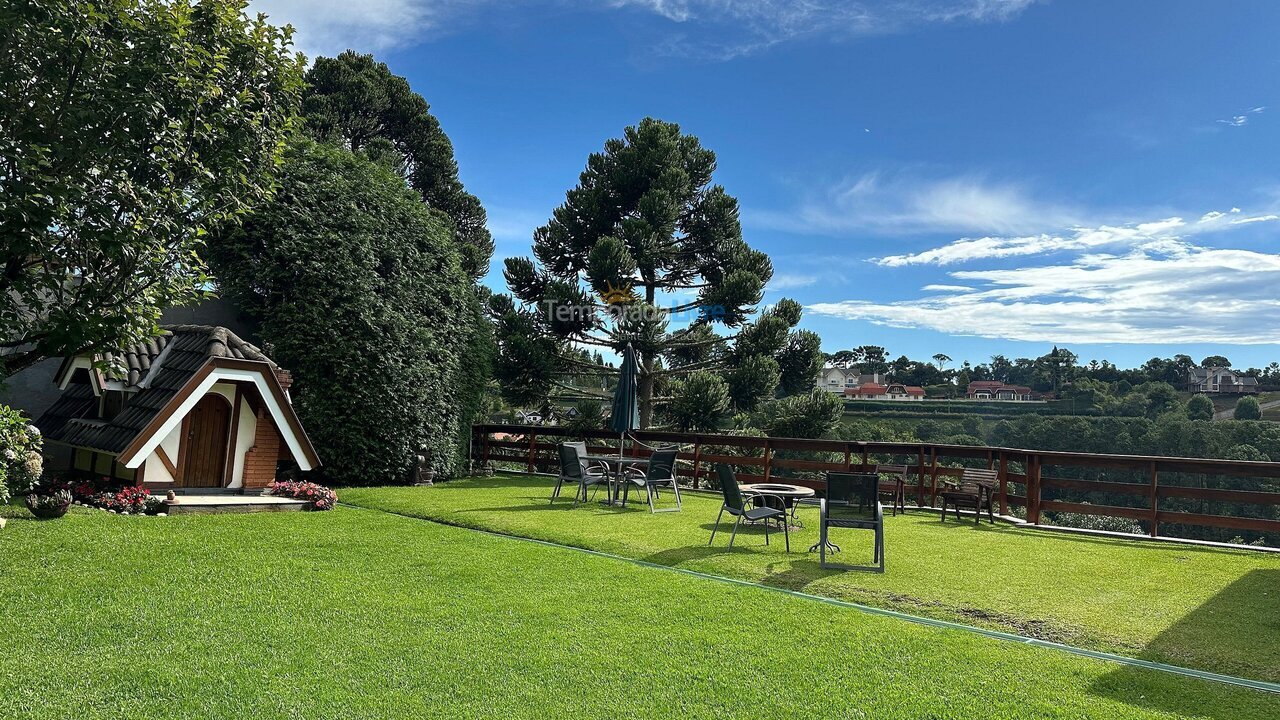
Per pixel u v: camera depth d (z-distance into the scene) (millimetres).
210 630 4176
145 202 5711
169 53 5648
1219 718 3307
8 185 5078
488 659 3826
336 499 9719
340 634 4172
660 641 4184
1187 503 24844
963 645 4254
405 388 12180
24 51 5188
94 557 5691
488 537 7383
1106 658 4129
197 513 8234
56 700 3154
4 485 5977
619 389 13148
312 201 11680
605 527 8289
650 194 18141
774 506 8828
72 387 10547
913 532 8469
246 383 9367
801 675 3713
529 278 18875
